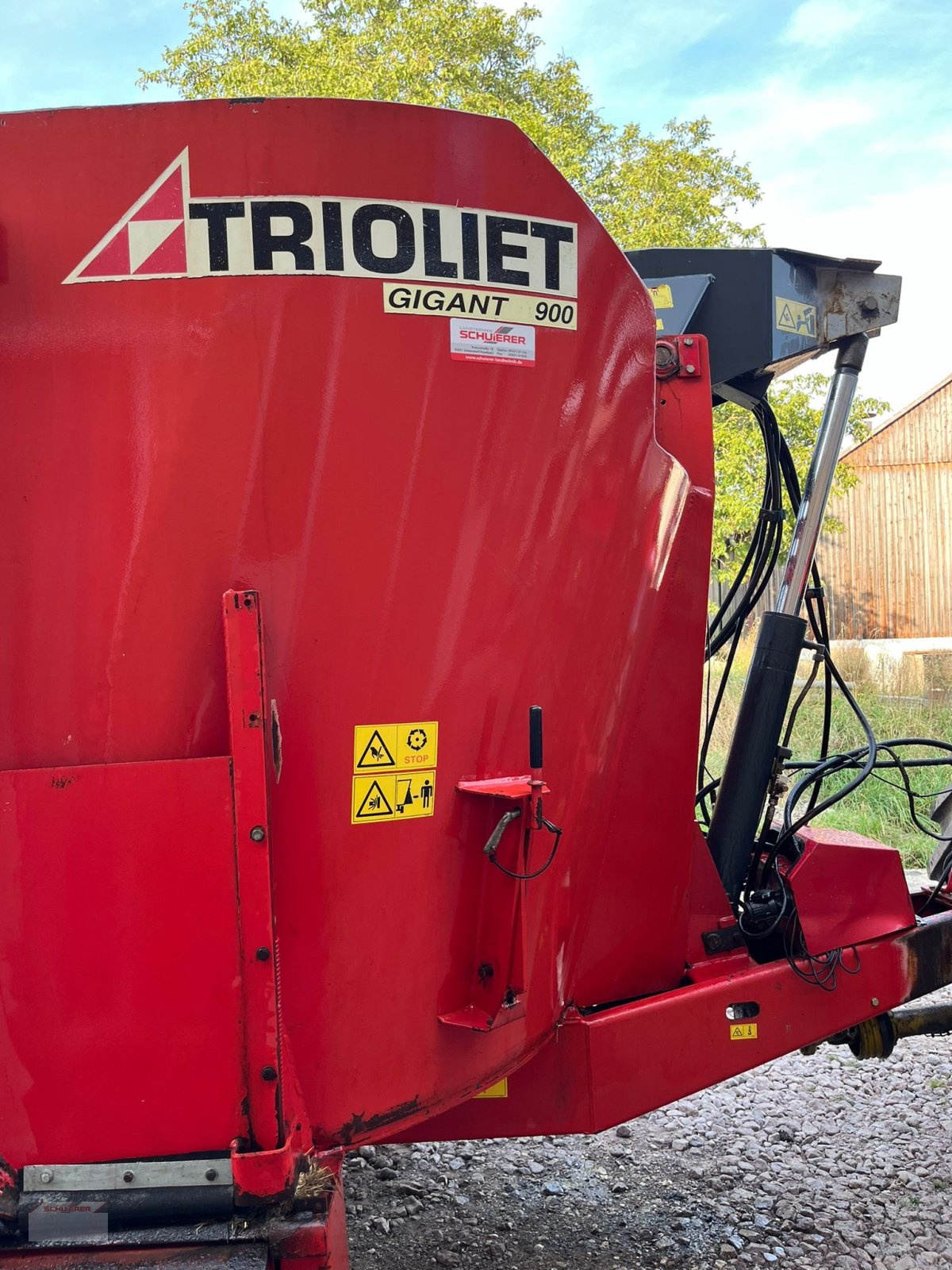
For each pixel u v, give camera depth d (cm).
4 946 167
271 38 1642
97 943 167
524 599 202
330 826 183
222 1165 168
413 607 188
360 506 183
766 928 268
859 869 264
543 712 206
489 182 193
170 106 174
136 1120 168
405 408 186
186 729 175
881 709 909
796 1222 291
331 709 182
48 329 172
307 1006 182
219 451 176
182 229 175
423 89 1595
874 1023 279
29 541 172
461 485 192
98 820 168
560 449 204
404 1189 309
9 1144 169
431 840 192
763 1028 251
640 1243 282
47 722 173
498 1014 194
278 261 178
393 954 189
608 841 243
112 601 174
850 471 1641
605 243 210
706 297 287
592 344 209
